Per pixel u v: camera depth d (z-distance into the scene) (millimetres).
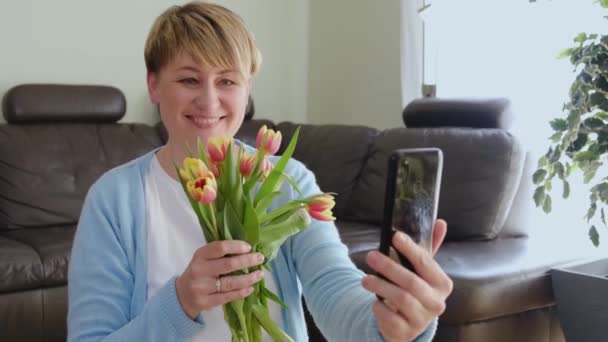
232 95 991
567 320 2072
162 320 806
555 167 1912
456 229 2604
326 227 1015
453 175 2652
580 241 2689
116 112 3418
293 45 4383
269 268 887
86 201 1059
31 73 3436
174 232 1022
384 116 3900
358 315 833
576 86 1831
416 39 3461
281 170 777
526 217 2764
